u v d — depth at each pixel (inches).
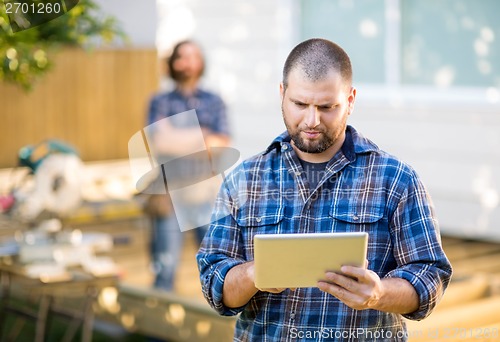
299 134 133.8
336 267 124.4
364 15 401.1
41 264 266.5
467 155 378.6
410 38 390.0
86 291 273.4
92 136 609.6
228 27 445.4
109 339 320.5
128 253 380.5
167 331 285.9
